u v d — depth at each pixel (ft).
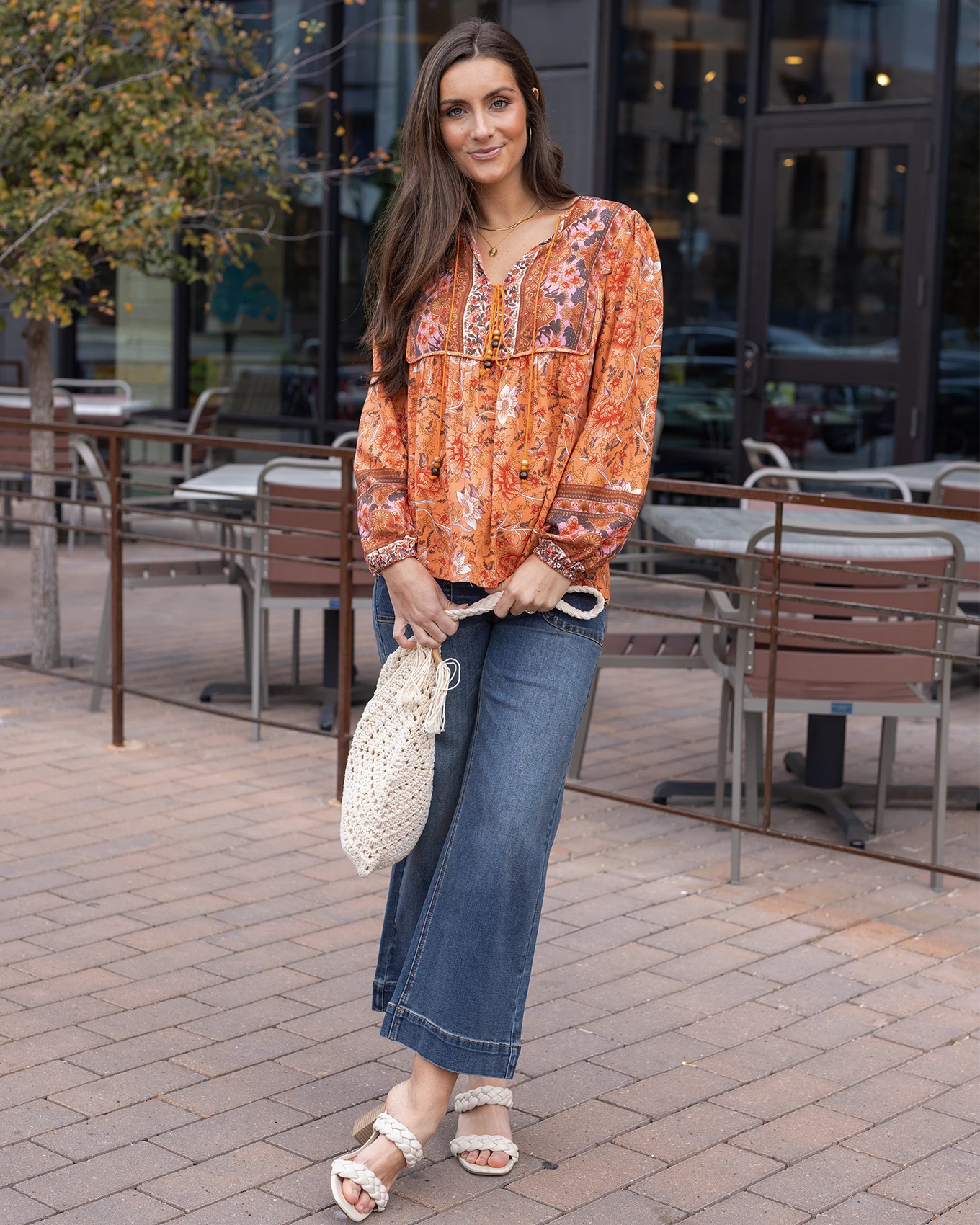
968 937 12.32
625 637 16.29
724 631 15.78
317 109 33.40
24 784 15.93
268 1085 9.57
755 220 28.30
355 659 22.31
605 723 19.33
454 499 8.01
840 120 27.14
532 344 7.84
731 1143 8.98
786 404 28.45
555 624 8.04
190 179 21.09
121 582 17.16
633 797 16.01
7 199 19.40
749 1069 9.94
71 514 32.94
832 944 12.12
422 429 8.07
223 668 21.66
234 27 23.53
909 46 26.37
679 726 19.21
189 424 32.01
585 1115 9.29
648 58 29.07
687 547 13.87
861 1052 10.22
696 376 29.58
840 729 15.78
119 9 20.01
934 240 26.32
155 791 15.78
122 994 10.89
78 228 19.71
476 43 7.79
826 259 27.68
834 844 12.96
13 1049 9.98
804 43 27.45
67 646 22.84
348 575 15.33
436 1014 8.09
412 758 7.98
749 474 28.91
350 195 33.47
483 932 8.02
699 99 28.71
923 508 11.46
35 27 19.26
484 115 7.75
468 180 8.00
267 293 34.83
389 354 8.21
